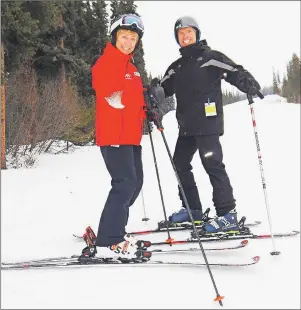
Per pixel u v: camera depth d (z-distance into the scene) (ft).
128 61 9.83
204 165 11.60
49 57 39.68
